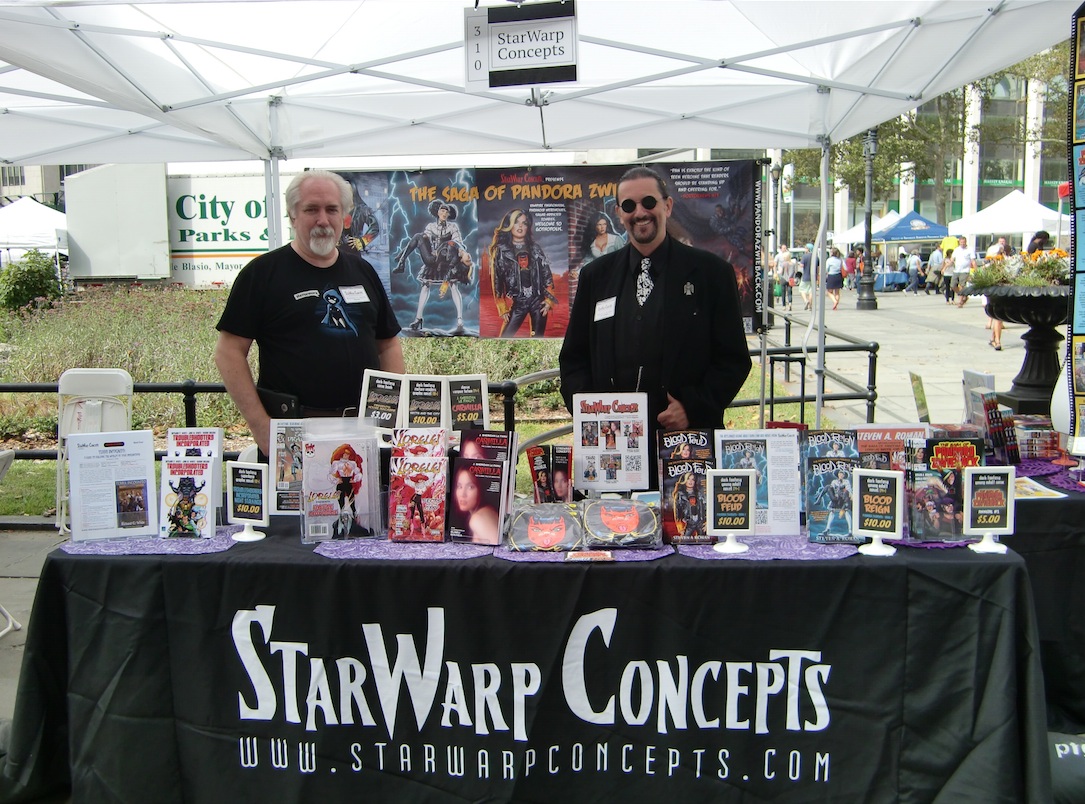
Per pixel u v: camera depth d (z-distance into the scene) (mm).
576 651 2301
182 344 8680
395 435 2564
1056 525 2754
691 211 5246
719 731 2305
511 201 5344
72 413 3869
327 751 2359
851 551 2350
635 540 2391
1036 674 2195
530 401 8125
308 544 2512
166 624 2402
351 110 5121
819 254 5016
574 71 3115
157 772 2404
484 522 2467
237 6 3695
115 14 3559
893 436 2617
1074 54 3076
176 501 2602
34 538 5258
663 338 3145
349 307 3207
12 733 2449
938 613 2236
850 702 2271
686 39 4246
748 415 8062
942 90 4281
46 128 5246
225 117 4727
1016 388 4676
